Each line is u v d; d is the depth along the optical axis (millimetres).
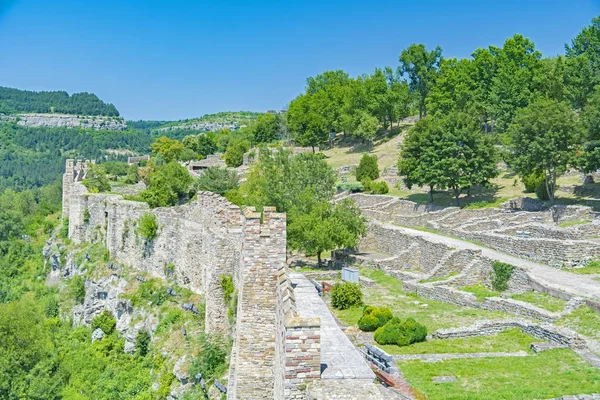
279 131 151500
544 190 55219
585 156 49312
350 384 12492
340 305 34531
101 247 57219
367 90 129750
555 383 19859
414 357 23703
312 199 48906
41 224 88688
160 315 39469
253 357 20656
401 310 33125
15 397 35188
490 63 95250
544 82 79250
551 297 30359
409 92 127375
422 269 44750
